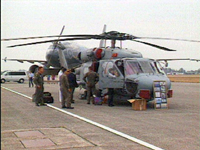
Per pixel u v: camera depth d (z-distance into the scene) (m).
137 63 12.15
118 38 13.20
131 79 11.55
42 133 6.94
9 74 42.00
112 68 12.34
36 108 11.86
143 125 7.95
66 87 11.73
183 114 10.09
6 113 10.34
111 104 12.46
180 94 19.14
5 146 5.76
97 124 8.09
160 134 6.84
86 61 14.76
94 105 12.90
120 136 6.63
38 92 12.70
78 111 10.88
